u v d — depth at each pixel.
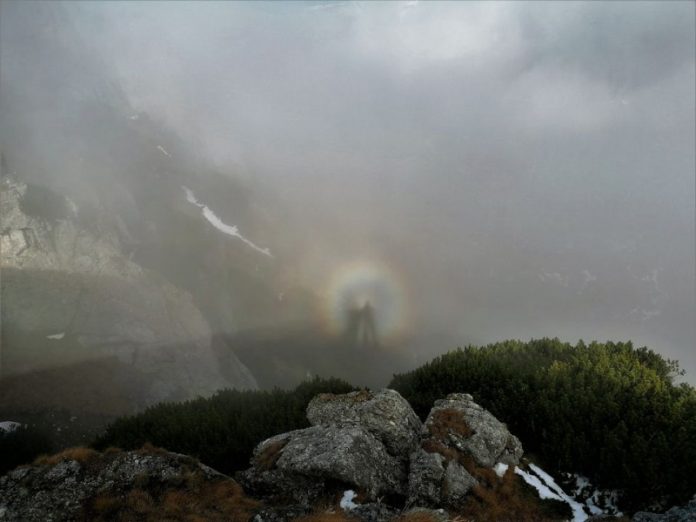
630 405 23.38
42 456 18.39
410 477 18.50
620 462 19.20
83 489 16.69
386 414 21.62
